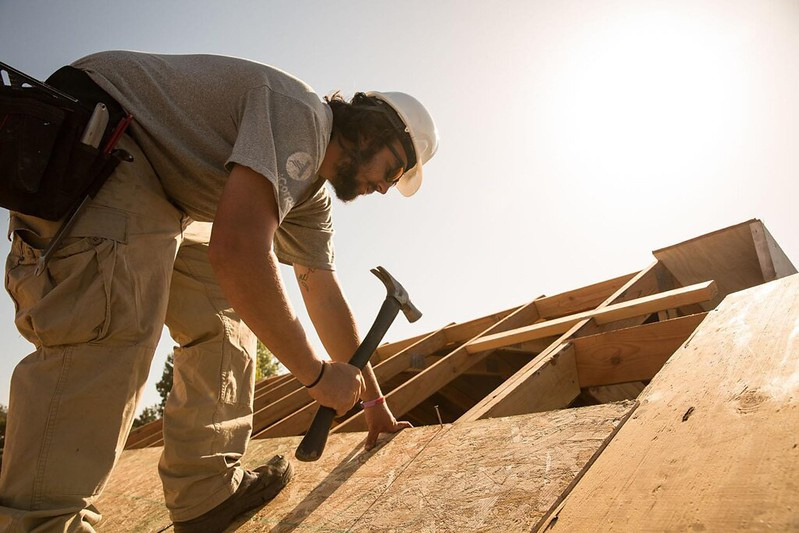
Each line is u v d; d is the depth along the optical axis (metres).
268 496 1.61
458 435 1.53
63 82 1.24
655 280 3.43
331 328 1.77
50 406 1.10
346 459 1.71
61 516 1.07
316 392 1.29
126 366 1.17
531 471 1.12
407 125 1.55
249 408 1.63
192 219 1.47
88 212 1.18
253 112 1.24
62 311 1.12
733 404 0.94
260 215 1.16
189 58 1.38
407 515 1.17
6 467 1.09
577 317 2.78
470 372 4.09
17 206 1.12
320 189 1.71
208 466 1.48
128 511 1.97
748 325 1.28
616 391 2.64
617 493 0.85
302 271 1.78
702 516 0.70
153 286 1.27
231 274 1.13
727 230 3.20
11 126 1.10
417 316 1.72
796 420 0.79
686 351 1.31
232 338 1.57
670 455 0.88
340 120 1.48
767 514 0.64
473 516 1.05
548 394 1.95
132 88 1.29
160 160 1.30
